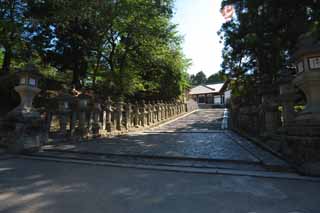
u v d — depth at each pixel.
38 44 14.94
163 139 9.71
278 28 9.72
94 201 3.30
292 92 6.44
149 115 16.50
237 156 5.95
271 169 4.98
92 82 18.56
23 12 13.64
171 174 4.77
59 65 16.81
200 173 4.84
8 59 14.98
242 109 11.02
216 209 3.00
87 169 5.29
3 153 7.21
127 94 18.64
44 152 7.43
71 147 7.92
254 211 2.92
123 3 12.95
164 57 18.69
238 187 3.89
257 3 9.60
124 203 3.23
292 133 5.05
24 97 8.07
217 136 10.48
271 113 7.38
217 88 49.97
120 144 8.51
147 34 14.73
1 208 3.07
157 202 3.25
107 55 17.42
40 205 3.16
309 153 4.61
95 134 10.50
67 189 3.84
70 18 13.34
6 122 7.86
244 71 13.09
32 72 8.15
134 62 17.52
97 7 12.67
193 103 32.31
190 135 11.03
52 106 10.34
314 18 8.13
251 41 10.14
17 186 4.01
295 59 5.55
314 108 4.90
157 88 22.98
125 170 5.16
